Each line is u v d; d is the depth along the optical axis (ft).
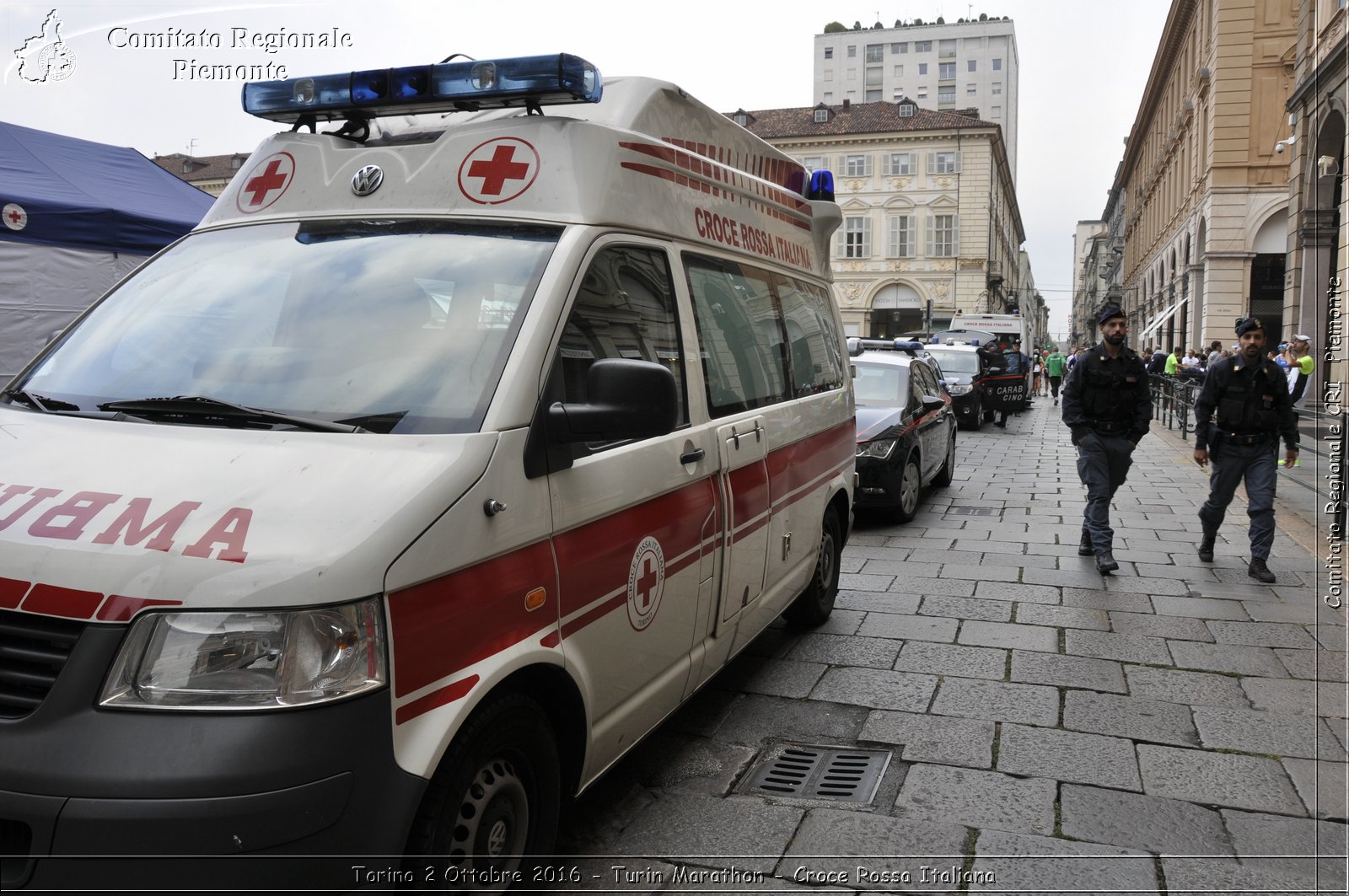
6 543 6.60
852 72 366.02
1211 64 116.37
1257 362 21.62
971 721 13.67
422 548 7.02
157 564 6.38
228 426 7.98
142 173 30.12
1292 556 23.97
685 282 11.82
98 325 9.87
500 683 8.02
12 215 24.31
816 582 17.39
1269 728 13.32
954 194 188.65
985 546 25.77
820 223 17.97
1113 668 15.80
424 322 8.87
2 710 6.30
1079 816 10.92
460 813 7.63
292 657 6.27
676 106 12.87
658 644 10.59
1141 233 216.33
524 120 10.23
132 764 5.96
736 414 12.78
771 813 11.01
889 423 29.09
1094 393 22.35
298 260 9.83
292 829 6.14
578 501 8.89
